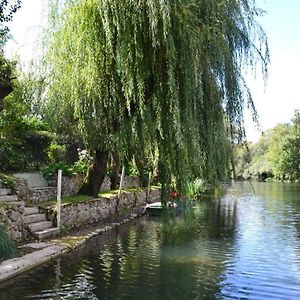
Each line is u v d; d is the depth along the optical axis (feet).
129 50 30.42
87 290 22.22
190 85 29.81
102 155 46.60
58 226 35.17
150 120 31.30
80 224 41.09
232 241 38.29
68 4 38.45
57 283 23.18
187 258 30.81
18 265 24.90
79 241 33.88
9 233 28.76
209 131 31.81
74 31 35.96
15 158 46.78
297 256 32.24
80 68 35.45
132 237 38.81
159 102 31.07
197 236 40.70
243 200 88.63
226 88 32.22
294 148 198.49
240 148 34.58
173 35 30.07
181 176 31.09
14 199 34.83
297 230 45.62
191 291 22.91
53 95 42.83
